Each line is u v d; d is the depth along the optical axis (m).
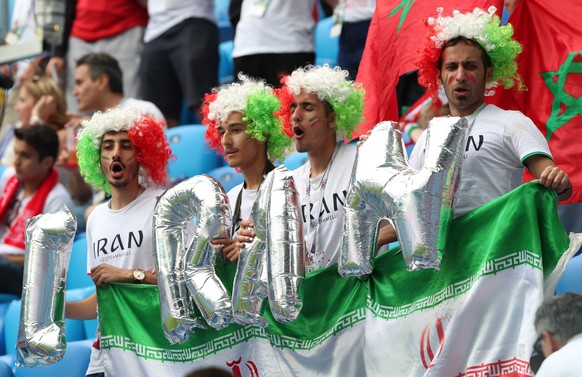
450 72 16.94
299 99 17.66
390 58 19.95
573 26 19.06
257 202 16.59
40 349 17.66
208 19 29.50
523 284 15.26
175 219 17.41
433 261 15.16
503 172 16.56
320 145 17.64
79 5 30.84
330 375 16.83
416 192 15.21
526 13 19.36
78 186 27.52
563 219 19.81
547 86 19.05
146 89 29.73
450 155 15.33
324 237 17.44
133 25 30.78
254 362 17.41
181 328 17.08
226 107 18.23
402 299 16.22
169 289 17.14
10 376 22.06
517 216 15.41
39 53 27.58
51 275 17.97
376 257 16.52
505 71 17.45
